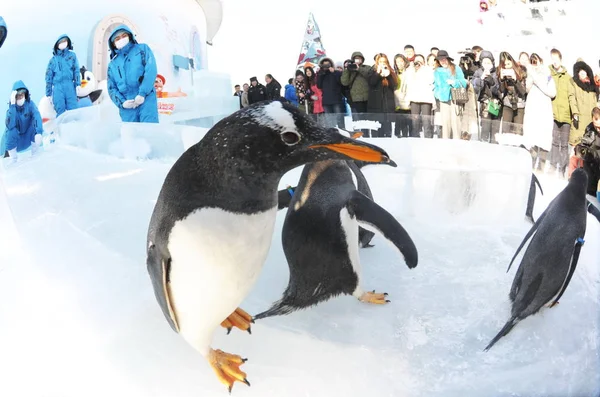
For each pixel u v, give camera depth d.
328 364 1.45
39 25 5.39
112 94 3.97
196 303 1.29
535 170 3.38
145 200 2.43
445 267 1.91
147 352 1.53
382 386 1.37
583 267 1.85
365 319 1.64
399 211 2.34
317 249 1.61
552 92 3.91
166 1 7.09
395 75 4.92
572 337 1.50
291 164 1.16
